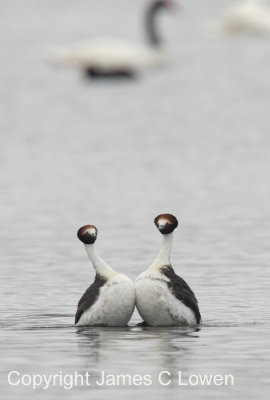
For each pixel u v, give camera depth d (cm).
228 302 1678
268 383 1248
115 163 3375
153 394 1216
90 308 1507
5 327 1517
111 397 1207
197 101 4956
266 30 7425
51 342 1427
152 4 6250
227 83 5531
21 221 2473
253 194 2822
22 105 4925
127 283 1503
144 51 6072
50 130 4191
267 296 1717
